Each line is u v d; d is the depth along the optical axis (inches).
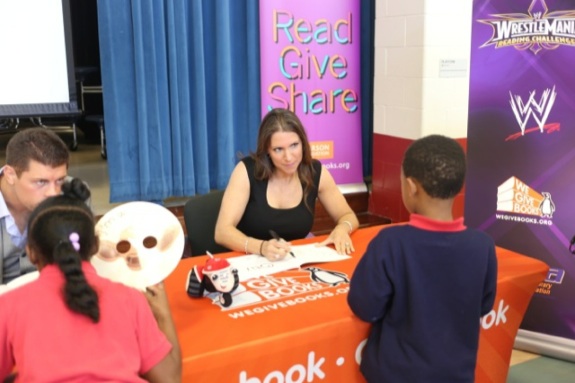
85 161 165.8
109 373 38.5
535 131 93.9
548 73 91.4
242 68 139.6
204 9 132.4
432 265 52.4
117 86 124.1
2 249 65.7
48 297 39.8
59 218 41.5
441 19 130.0
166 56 128.5
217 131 136.6
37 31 121.3
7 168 58.8
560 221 94.2
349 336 56.9
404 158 55.7
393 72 139.3
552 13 89.6
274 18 134.6
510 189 97.4
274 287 64.0
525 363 97.0
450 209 54.5
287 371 54.0
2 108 120.8
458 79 134.7
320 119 143.9
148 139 128.2
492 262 54.9
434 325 52.5
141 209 56.4
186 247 117.1
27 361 37.9
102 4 119.9
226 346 50.6
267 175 83.9
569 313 96.0
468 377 53.3
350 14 142.3
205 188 136.9
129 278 52.8
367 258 54.4
